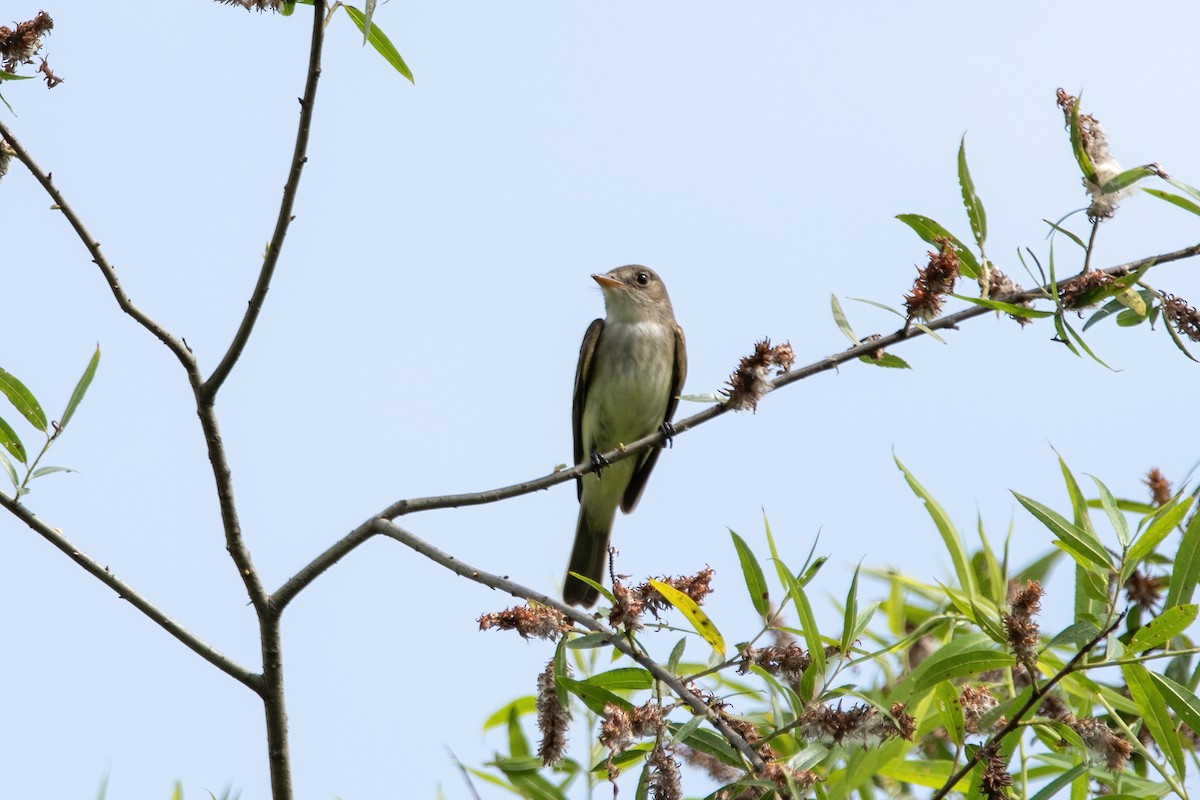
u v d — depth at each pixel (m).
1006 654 8.11
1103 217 9.39
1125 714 9.80
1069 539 7.96
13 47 9.24
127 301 9.38
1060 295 9.59
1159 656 7.51
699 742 8.05
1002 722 8.16
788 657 8.28
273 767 9.41
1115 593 7.82
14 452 9.25
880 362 9.84
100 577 9.34
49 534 9.30
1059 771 9.47
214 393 9.42
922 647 10.62
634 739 7.66
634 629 8.09
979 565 11.04
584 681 8.26
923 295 9.56
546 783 9.64
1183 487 8.70
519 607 8.39
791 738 9.58
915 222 9.91
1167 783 8.81
